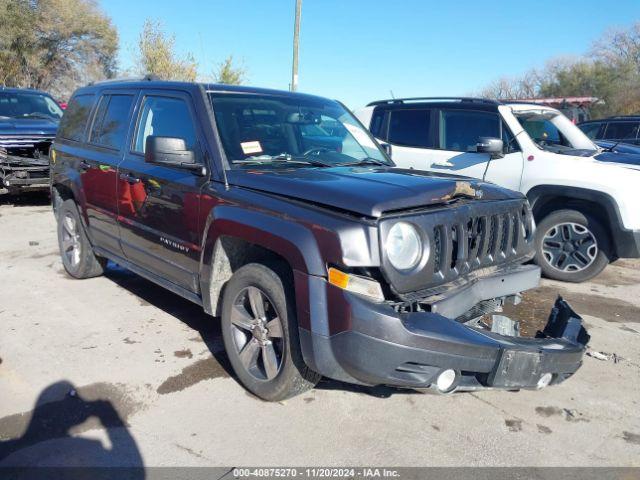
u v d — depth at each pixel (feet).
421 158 22.95
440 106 23.07
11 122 32.37
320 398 11.50
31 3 101.45
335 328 9.21
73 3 105.70
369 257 8.93
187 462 9.36
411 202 9.56
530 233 12.26
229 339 11.69
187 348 13.67
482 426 10.73
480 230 10.77
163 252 13.57
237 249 11.85
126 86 16.02
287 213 10.06
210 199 11.71
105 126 16.39
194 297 12.93
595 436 10.54
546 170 19.76
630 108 118.01
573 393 12.17
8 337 14.06
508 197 11.78
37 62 103.40
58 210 19.58
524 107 22.04
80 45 108.58
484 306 11.27
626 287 20.22
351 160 13.73
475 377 10.00
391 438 10.21
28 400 11.10
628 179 18.57
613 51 128.67
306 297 9.47
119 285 18.37
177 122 13.39
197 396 11.44
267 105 13.82
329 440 10.08
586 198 19.07
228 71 73.97
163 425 10.39
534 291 19.16
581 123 41.78
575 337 10.91
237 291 11.31
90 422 10.43
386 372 9.01
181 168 12.49
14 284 18.29
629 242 18.60
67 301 16.76
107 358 13.01
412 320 9.08
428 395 11.79
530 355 9.65
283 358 10.53
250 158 12.30
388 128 24.50
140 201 14.02
